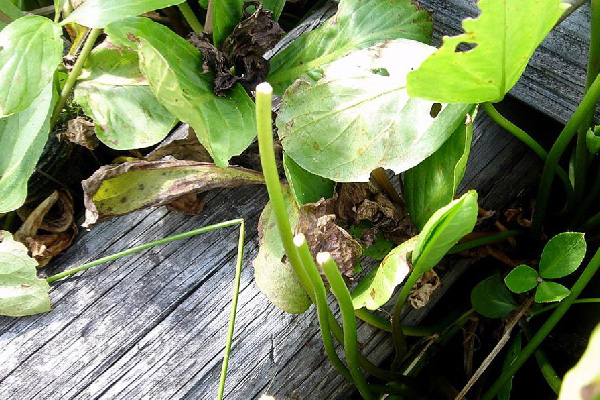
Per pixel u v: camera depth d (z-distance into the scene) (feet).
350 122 1.49
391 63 1.51
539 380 1.67
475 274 1.73
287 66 1.66
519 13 1.24
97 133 1.59
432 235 1.32
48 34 1.49
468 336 1.63
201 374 1.54
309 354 1.56
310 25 1.86
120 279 1.60
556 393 1.53
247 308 1.58
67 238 1.65
